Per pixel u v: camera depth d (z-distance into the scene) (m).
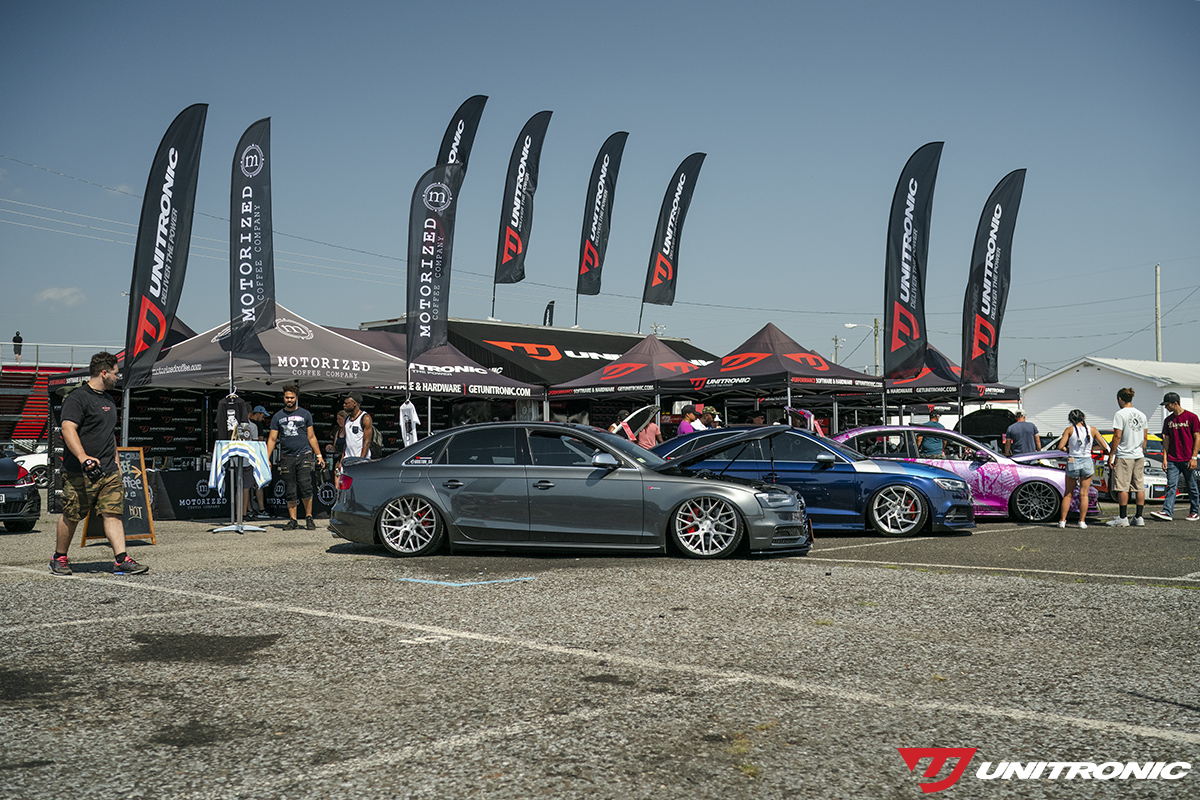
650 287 24.47
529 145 23.02
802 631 5.71
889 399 27.20
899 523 11.22
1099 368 45.28
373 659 5.03
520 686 4.50
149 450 17.30
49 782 3.31
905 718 4.01
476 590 7.20
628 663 4.93
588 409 24.23
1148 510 15.14
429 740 3.73
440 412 21.86
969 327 19.02
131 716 4.06
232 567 8.65
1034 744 3.69
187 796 3.18
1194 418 12.95
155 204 12.44
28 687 4.50
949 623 5.94
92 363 8.20
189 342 14.39
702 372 18.30
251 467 12.02
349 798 3.16
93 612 6.37
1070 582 7.53
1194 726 3.90
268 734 3.81
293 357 13.80
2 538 11.59
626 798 3.16
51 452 16.39
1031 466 13.28
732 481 9.34
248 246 12.41
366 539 9.48
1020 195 18.86
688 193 24.66
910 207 17.86
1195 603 6.57
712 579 7.71
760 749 3.63
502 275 22.88
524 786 3.26
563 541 9.16
